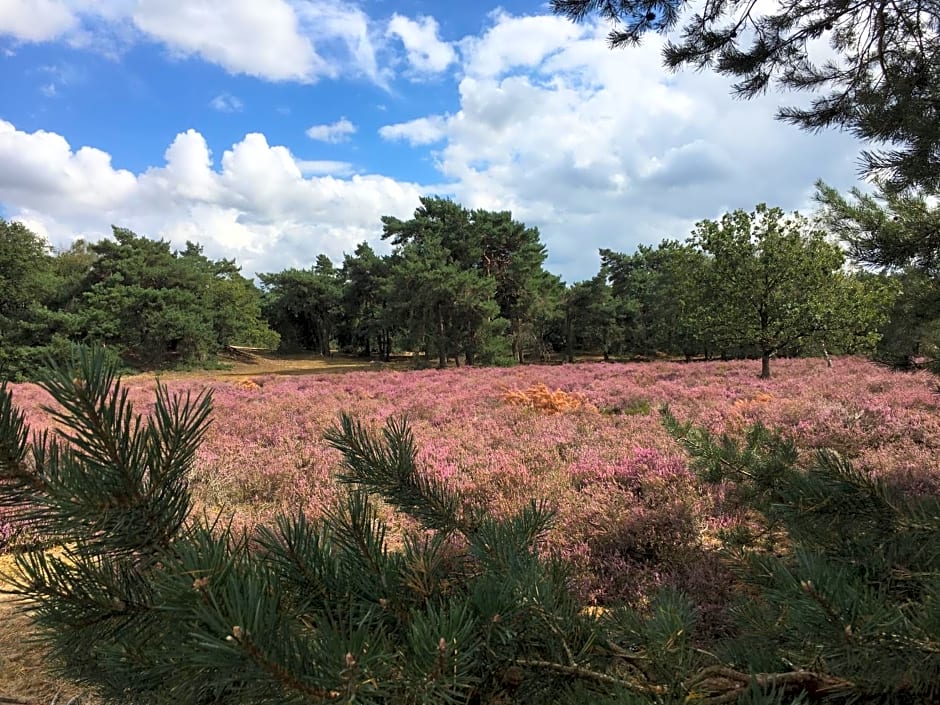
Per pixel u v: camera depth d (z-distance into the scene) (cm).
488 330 4416
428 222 5028
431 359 5994
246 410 1269
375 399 1576
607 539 457
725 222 1833
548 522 210
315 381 2306
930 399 922
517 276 5000
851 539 210
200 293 5597
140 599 117
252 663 91
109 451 112
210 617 91
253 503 620
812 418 880
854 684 148
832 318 1670
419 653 102
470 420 1081
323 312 7412
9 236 3931
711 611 314
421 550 161
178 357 5269
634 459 660
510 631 134
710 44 428
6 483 108
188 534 119
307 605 135
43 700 269
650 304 6269
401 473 197
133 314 4788
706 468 350
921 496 216
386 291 4656
